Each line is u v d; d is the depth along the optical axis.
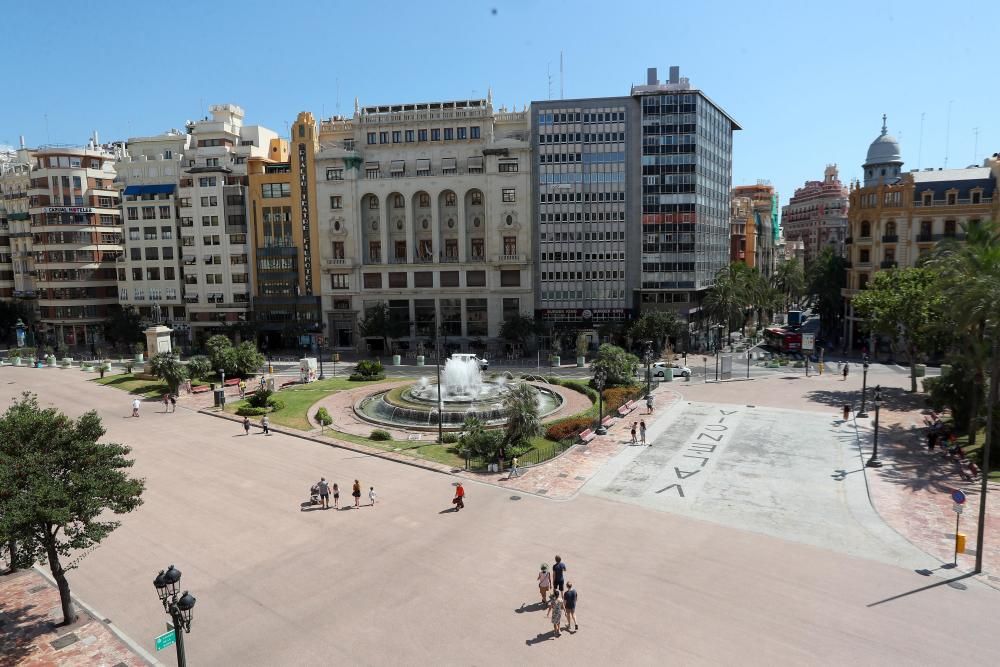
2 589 26.98
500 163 104.19
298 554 29.52
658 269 102.38
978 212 91.06
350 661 21.48
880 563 27.95
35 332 128.62
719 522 32.69
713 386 72.62
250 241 113.69
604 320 104.88
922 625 22.98
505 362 95.44
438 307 108.88
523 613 24.19
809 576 26.72
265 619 24.12
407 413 57.06
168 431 53.72
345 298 111.38
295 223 111.69
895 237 96.19
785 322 163.88
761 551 29.19
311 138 109.56
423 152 108.12
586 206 103.44
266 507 35.50
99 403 66.00
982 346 44.59
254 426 55.22
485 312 107.88
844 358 95.06
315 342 111.44
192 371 74.75
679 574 26.97
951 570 27.22
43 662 21.83
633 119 101.06
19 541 23.06
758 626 23.03
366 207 110.69
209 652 22.17
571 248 104.50
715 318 107.56
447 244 109.38
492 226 105.19
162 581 18.78
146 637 23.27
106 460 25.31
